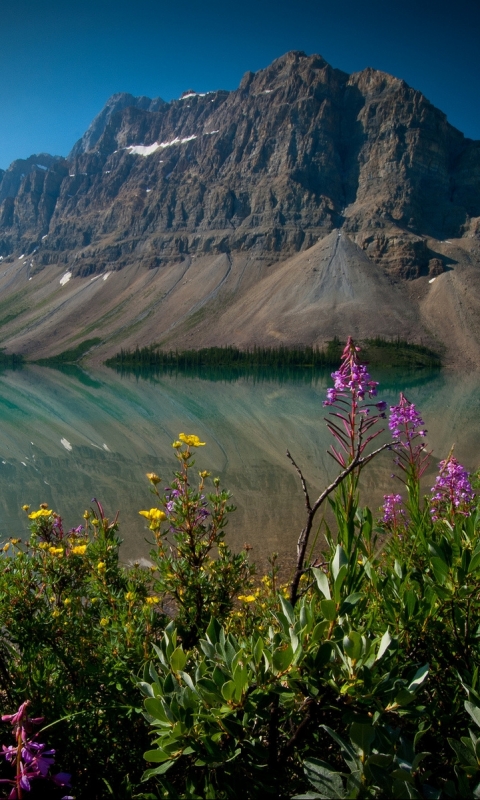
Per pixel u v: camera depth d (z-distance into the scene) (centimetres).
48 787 297
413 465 444
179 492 430
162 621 404
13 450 5194
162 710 235
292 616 251
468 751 221
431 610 294
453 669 287
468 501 550
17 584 408
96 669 337
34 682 339
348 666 229
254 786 235
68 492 3531
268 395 11481
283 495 3338
